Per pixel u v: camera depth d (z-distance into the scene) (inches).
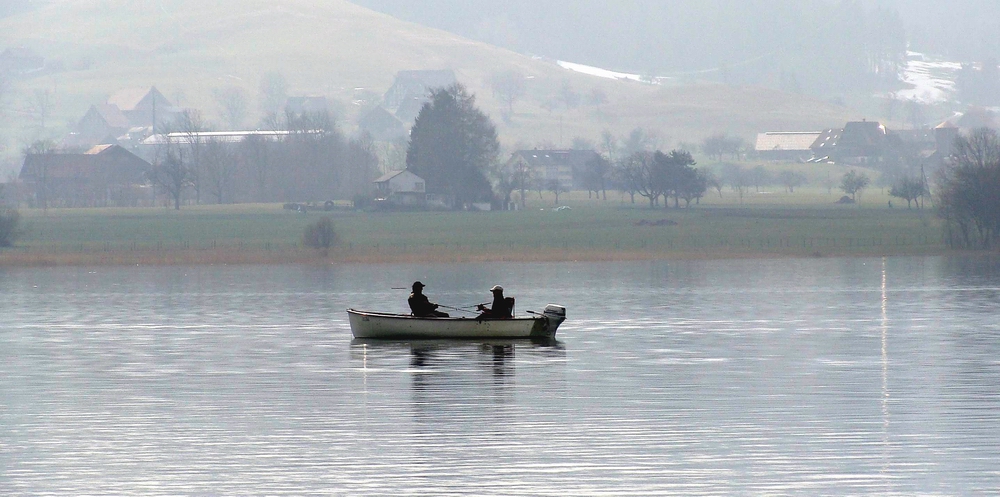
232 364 6417.3
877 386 5511.8
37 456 4057.6
